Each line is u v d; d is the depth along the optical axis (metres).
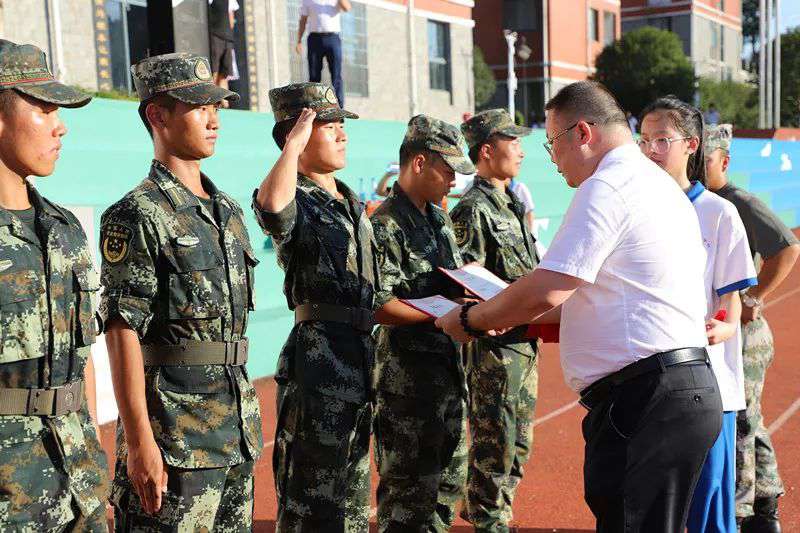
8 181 2.39
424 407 3.65
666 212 2.72
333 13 10.35
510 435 4.11
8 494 2.28
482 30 30.66
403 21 18.77
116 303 2.64
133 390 2.63
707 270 3.52
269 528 4.54
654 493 2.67
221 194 3.03
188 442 2.75
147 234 2.70
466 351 4.26
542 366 8.36
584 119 2.84
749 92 34.66
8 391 2.31
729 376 3.50
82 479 2.47
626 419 2.69
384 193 7.74
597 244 2.65
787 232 4.09
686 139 3.55
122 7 11.83
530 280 2.72
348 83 17.33
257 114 9.16
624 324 2.69
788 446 5.80
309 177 3.44
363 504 3.43
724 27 41.03
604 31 33.00
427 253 3.76
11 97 2.34
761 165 22.62
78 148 7.16
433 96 20.09
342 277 3.29
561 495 5.01
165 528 2.73
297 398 3.24
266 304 8.09
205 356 2.81
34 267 2.37
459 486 3.86
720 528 3.44
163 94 2.86
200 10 9.30
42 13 10.40
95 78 11.22
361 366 3.31
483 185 4.43
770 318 11.10
